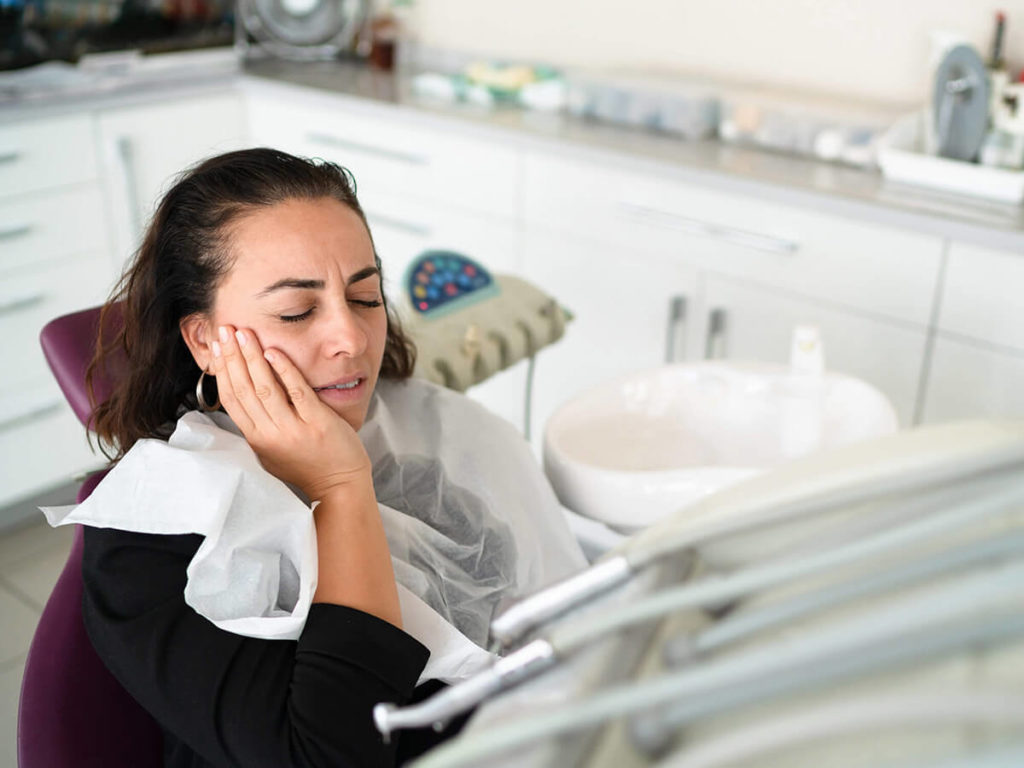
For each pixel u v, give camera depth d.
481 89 2.56
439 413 1.18
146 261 0.96
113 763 0.98
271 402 0.93
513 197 2.38
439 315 1.41
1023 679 0.29
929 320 1.85
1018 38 2.05
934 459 0.43
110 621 0.85
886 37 2.22
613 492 1.14
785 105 2.19
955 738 0.28
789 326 2.03
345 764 0.81
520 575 1.16
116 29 2.58
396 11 3.07
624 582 0.42
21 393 2.47
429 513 1.13
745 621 0.33
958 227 1.75
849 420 1.30
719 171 2.02
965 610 0.28
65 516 0.86
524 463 1.21
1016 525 0.35
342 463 0.94
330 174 0.96
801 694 0.31
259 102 2.83
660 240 2.16
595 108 2.45
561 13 2.73
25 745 0.93
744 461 1.26
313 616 0.86
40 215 2.44
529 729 0.31
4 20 2.38
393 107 2.52
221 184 0.92
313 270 0.91
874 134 2.09
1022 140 1.87
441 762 0.32
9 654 2.06
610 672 0.36
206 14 2.75
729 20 2.44
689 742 0.31
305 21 2.95
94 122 2.50
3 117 2.31
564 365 2.43
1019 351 1.76
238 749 0.81
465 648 0.94
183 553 0.87
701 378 1.37
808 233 1.95
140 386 1.01
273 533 0.86
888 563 0.35
